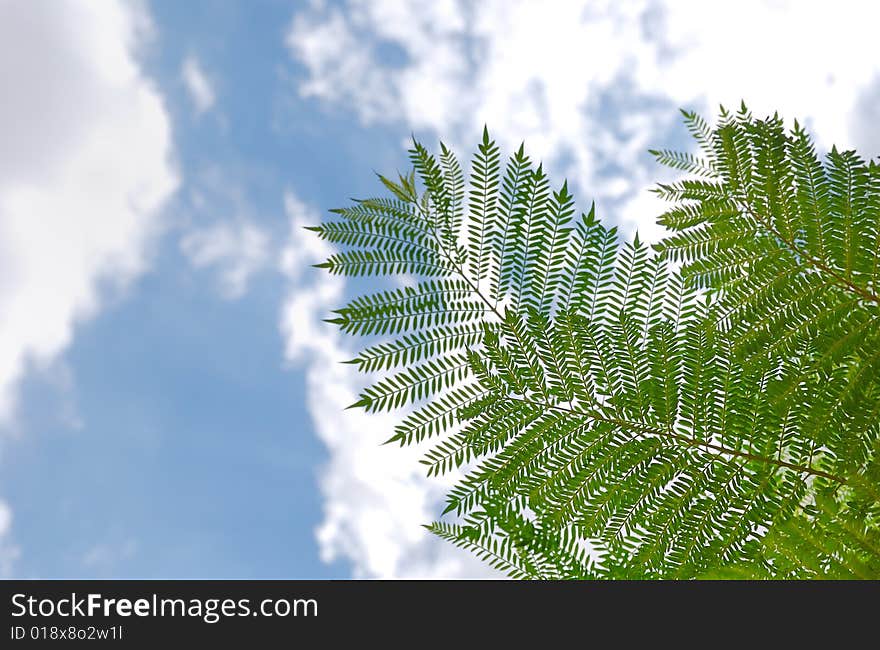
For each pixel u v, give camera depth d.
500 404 2.55
